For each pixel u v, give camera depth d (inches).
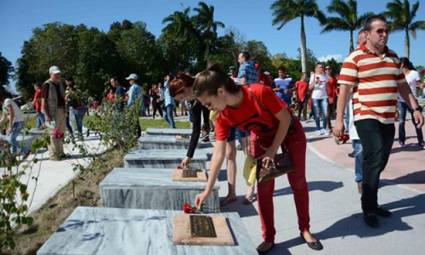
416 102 168.7
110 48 2298.2
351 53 163.5
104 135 327.0
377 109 157.3
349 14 1758.1
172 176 179.3
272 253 142.9
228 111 121.8
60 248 103.8
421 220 167.6
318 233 159.2
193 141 183.2
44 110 322.7
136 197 167.8
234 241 114.6
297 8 1683.1
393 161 278.8
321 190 215.8
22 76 2573.8
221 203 196.5
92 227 119.3
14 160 148.9
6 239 130.5
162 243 110.2
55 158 326.3
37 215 183.8
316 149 347.3
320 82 428.8
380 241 149.5
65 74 2313.0
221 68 119.0
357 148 202.5
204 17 2301.9
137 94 414.6
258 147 135.5
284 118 122.3
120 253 102.4
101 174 251.6
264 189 140.0
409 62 319.3
